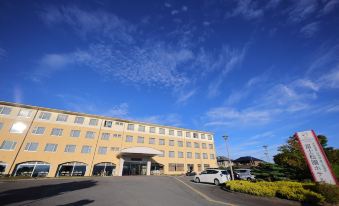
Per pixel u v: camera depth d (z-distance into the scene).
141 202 9.83
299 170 16.09
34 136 30.41
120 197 10.98
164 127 44.25
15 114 30.52
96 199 10.33
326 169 10.71
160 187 15.68
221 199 11.02
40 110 32.47
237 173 21.50
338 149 15.40
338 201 9.03
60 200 9.99
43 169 29.28
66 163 31.17
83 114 35.62
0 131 28.67
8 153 27.95
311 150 11.44
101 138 35.66
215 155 48.75
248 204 9.74
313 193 9.55
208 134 50.59
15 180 20.88
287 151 16.94
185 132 47.03
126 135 38.47
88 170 32.12
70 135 33.16
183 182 20.41
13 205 8.84
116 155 35.62
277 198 10.91
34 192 12.28
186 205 9.39
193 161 44.47
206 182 19.83
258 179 18.33
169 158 41.59
